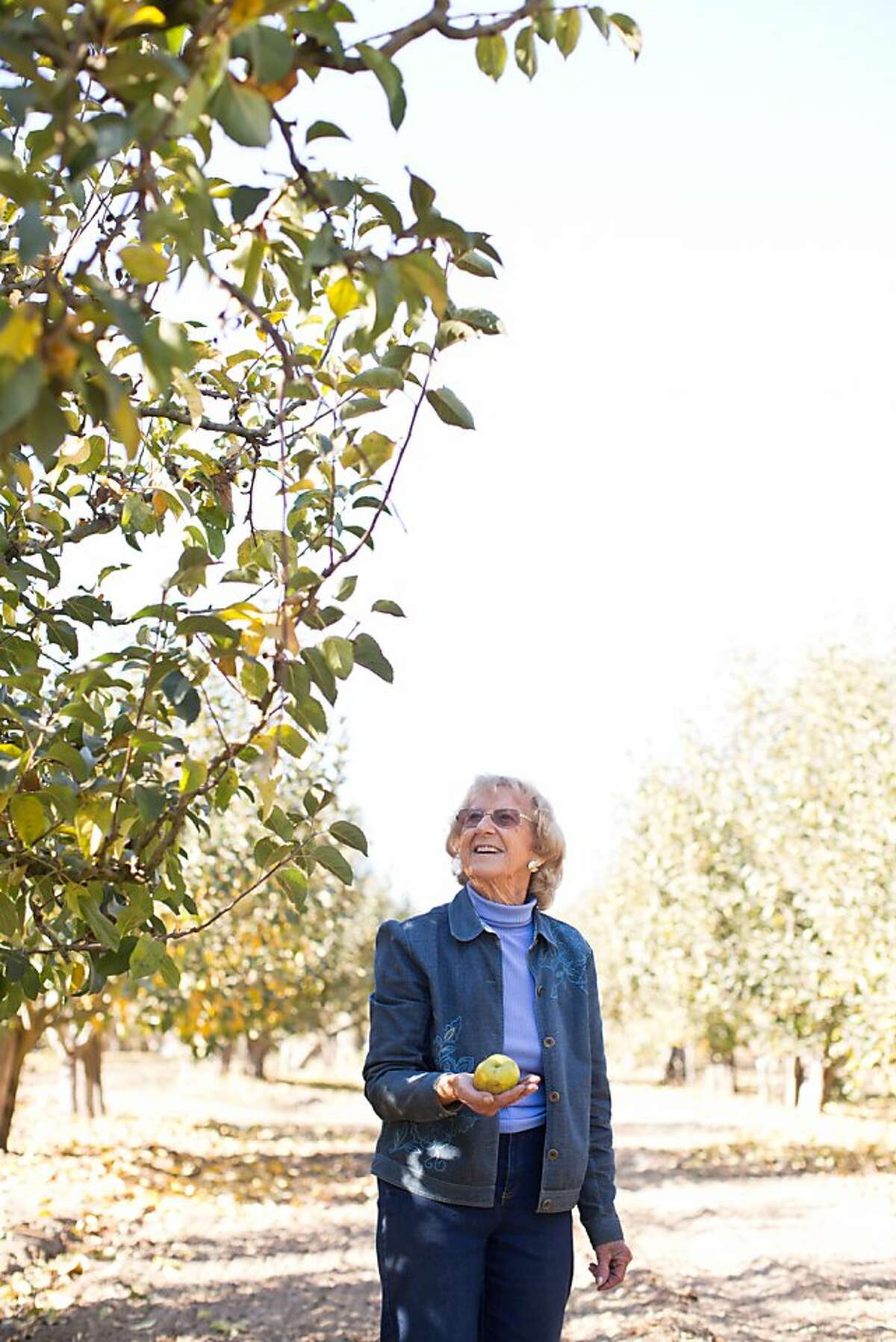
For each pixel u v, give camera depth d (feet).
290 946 44.37
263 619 7.12
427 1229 9.25
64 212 9.05
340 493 7.86
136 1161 42.47
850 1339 20.33
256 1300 23.53
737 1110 83.97
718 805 65.31
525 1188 9.52
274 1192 39.37
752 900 61.31
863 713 55.16
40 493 10.32
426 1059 9.77
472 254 6.42
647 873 70.03
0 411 4.09
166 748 7.57
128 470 10.46
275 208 6.37
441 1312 9.09
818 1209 36.24
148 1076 107.04
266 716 7.22
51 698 9.19
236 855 37.76
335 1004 83.35
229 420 10.48
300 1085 110.63
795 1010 59.06
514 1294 9.45
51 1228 27.86
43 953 8.83
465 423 6.84
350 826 8.27
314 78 5.81
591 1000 10.30
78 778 7.50
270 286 9.56
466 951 9.89
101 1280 24.21
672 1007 76.74
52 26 4.71
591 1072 10.11
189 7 5.01
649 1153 55.47
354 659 7.14
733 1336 20.52
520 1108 9.64
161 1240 29.01
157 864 7.85
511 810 10.27
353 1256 29.17
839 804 54.29
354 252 5.85
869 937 45.75
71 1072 55.36
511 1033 9.73
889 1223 33.14
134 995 40.01
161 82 4.77
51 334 4.37
